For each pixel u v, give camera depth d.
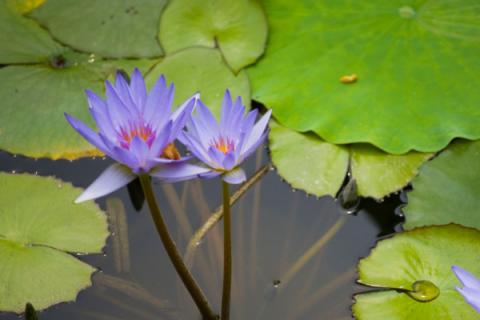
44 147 1.92
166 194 1.91
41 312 1.62
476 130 1.85
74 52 2.12
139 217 1.85
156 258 1.76
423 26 2.08
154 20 2.21
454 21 2.09
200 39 2.14
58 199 1.79
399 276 1.61
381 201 1.82
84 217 1.77
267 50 2.12
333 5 2.19
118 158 1.28
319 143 1.91
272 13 2.21
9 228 1.72
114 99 1.30
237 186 1.92
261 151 1.99
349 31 2.12
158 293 1.69
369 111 1.92
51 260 1.66
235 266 1.77
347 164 1.87
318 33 2.13
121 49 2.14
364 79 1.99
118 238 1.79
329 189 1.84
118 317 1.64
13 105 1.98
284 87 2.02
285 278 1.75
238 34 2.14
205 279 1.73
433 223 1.73
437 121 1.88
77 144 1.92
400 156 1.85
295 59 2.08
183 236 1.82
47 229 1.73
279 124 1.96
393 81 1.97
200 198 1.91
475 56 2.00
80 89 2.03
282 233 1.83
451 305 1.54
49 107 1.99
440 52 2.02
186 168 1.31
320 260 1.77
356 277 1.71
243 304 1.70
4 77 2.05
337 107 1.94
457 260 1.62
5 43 2.13
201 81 2.02
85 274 1.66
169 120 1.28
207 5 2.17
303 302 1.69
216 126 1.39
